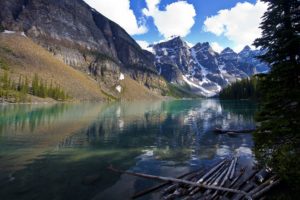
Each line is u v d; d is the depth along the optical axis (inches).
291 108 684.1
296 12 665.6
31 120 2293.3
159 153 1077.8
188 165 883.4
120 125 2070.6
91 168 845.2
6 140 1339.8
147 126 2011.6
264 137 726.5
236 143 1290.6
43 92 6653.5
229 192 589.6
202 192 608.4
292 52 673.6
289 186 613.6
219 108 4180.6
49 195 614.5
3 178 732.0
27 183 692.1
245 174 738.8
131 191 640.4
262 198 558.3
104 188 660.7
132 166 872.3
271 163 672.4
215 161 934.4
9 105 4621.1
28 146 1198.9
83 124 2101.4
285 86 685.3
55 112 3280.0
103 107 5083.7
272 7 709.3
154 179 726.5
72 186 674.2
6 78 6043.3
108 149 1155.9
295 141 663.8
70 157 997.8
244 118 2497.5
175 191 609.9
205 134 1599.4
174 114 3245.6
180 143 1305.4
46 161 932.6
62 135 1535.4
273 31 707.4
